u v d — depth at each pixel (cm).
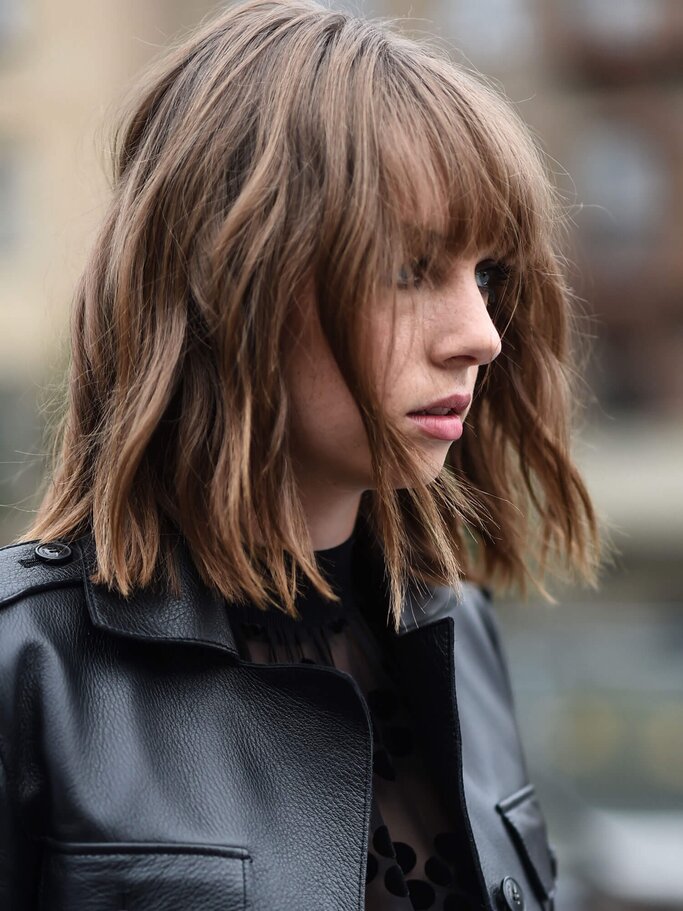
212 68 92
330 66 88
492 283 100
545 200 104
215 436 89
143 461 90
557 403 113
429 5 1327
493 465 118
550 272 107
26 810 82
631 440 1335
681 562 1290
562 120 1334
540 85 1333
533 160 100
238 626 96
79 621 88
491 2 1329
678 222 1333
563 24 1319
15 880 81
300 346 87
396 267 85
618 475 1313
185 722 87
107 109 114
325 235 84
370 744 89
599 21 1319
